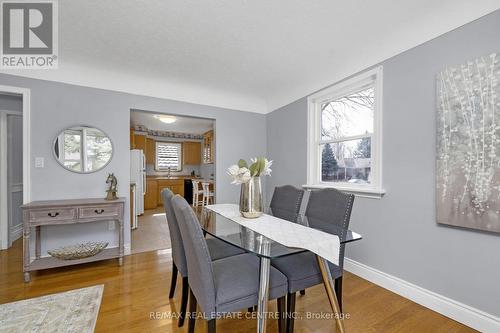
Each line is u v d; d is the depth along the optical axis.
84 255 2.42
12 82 2.39
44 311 1.71
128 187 2.95
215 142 3.56
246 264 1.48
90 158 2.74
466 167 1.54
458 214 1.58
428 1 1.65
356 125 2.54
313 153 3.04
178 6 1.71
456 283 1.63
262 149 3.93
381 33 2.04
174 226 1.63
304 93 3.15
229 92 3.55
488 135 1.44
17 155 3.46
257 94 3.66
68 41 2.17
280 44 2.23
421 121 1.83
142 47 2.29
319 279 1.51
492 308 1.46
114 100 2.88
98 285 2.12
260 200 1.92
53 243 2.59
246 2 1.67
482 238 1.51
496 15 1.44
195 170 7.91
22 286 2.08
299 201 2.14
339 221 1.69
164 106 3.18
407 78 1.93
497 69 1.41
